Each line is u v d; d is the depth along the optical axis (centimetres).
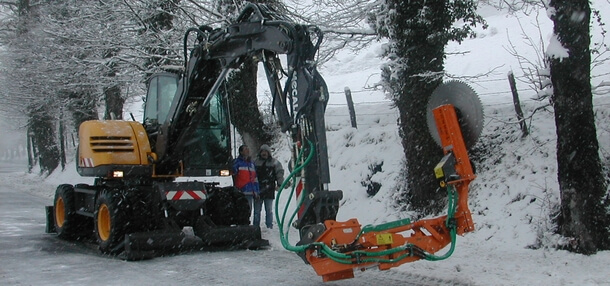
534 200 904
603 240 752
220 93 1012
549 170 947
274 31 697
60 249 961
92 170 938
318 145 627
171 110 923
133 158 943
